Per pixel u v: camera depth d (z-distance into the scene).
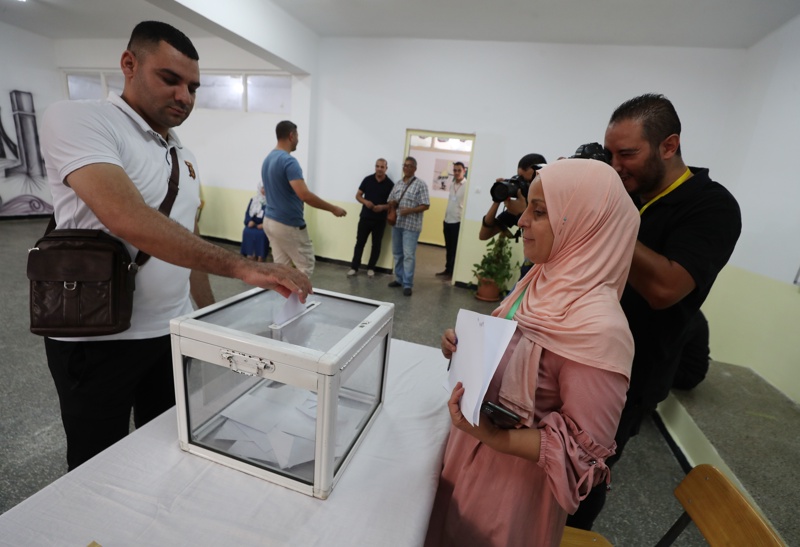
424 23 3.45
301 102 4.25
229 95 4.75
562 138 3.70
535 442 0.58
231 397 0.77
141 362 1.01
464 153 6.28
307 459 0.67
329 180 4.52
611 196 0.60
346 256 4.69
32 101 5.38
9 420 1.60
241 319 0.76
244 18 3.08
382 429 0.85
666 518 1.45
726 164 3.14
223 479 0.68
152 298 0.99
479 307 3.57
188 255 0.76
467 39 3.74
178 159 1.06
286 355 0.60
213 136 4.88
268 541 0.57
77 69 5.45
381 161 4.07
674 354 1.01
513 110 3.77
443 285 4.23
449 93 3.92
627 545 1.33
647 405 1.05
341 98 4.25
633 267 0.89
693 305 0.94
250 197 4.93
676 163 0.97
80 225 0.90
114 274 0.86
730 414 1.81
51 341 0.93
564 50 3.53
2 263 3.56
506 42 3.66
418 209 3.66
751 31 2.79
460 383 0.63
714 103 3.24
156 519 0.59
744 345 2.39
